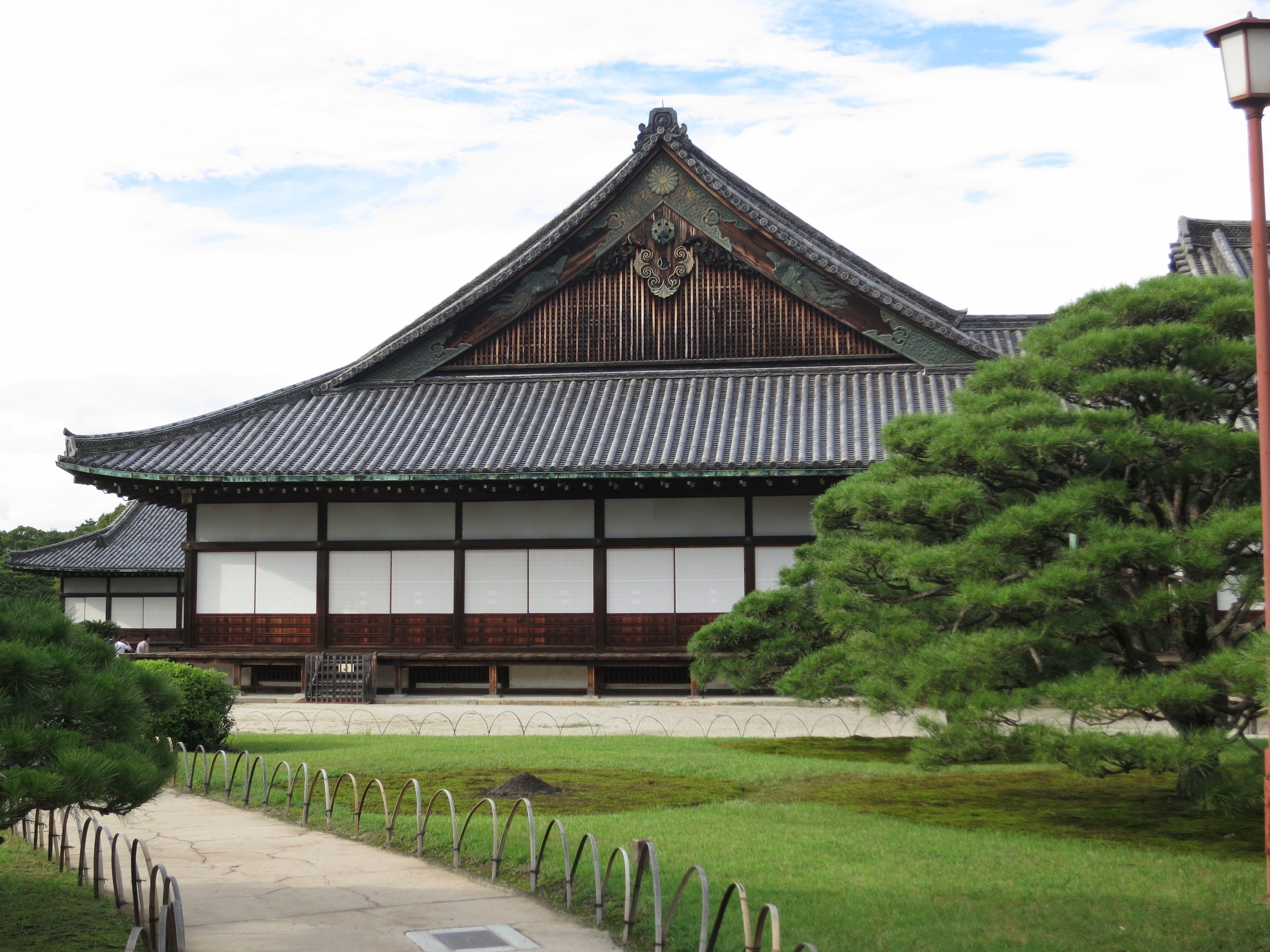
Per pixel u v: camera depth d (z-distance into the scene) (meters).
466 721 27.50
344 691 32.41
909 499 14.72
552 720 27.66
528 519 33.16
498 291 36.25
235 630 33.81
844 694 18.92
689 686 33.16
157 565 57.12
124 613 58.44
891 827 13.99
